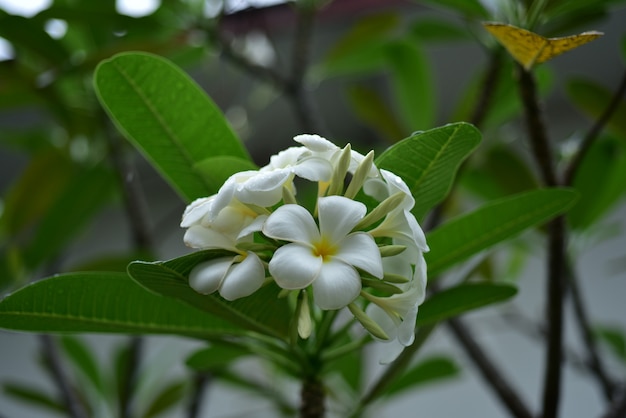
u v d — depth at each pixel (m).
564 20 0.84
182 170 0.64
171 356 1.15
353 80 1.53
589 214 0.89
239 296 0.49
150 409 1.04
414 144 0.54
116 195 1.18
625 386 0.78
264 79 1.01
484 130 0.90
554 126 1.62
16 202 1.04
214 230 0.51
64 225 1.00
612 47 1.33
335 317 0.62
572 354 1.02
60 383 0.90
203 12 1.01
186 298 0.55
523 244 1.02
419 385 1.02
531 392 1.51
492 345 1.57
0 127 1.55
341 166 0.51
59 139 1.17
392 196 0.51
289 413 1.03
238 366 1.28
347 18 1.39
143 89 0.62
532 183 0.94
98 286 0.58
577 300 0.90
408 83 1.03
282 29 1.37
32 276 1.04
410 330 0.50
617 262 1.47
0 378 1.83
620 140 0.85
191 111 0.63
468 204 1.32
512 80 0.89
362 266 0.48
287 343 0.60
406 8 1.37
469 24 0.84
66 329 0.60
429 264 0.63
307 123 1.00
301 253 0.48
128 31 0.98
